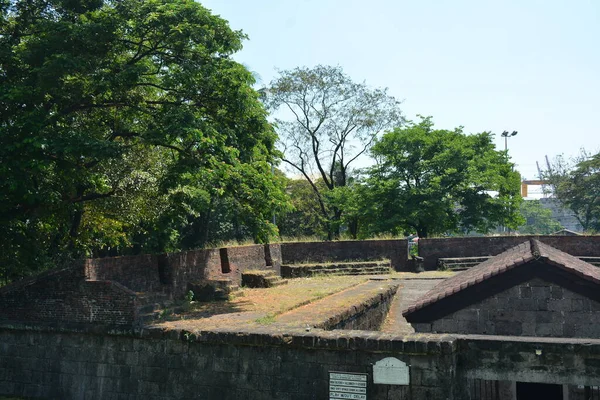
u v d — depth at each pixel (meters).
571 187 55.62
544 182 64.88
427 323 10.08
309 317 12.77
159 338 11.12
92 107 15.08
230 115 15.42
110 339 11.63
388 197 33.62
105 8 14.39
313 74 37.16
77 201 15.97
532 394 9.63
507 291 9.69
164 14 13.52
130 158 17.41
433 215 32.25
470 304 9.86
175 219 19.25
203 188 16.28
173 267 17.03
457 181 33.06
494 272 9.64
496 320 9.72
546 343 8.51
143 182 17.44
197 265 18.69
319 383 9.78
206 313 13.97
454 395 8.94
